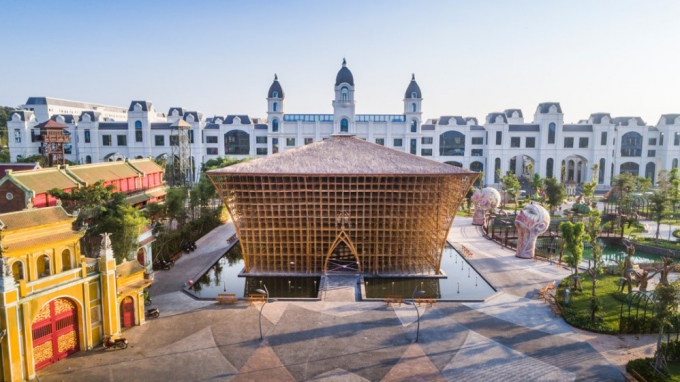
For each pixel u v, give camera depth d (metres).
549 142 131.50
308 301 44.75
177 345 34.88
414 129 130.75
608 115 131.25
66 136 74.19
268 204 51.41
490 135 131.50
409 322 39.59
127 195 68.88
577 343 35.50
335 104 125.75
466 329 38.12
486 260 60.47
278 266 55.38
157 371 30.95
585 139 131.88
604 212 89.62
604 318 39.50
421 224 53.03
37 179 52.03
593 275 46.56
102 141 132.38
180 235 65.75
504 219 85.25
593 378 30.36
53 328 31.72
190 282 48.69
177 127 107.31
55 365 31.50
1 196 49.16
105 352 33.50
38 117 153.25
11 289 27.75
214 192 81.62
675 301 31.00
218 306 43.22
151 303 43.81
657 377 29.23
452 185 51.50
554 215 91.44
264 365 31.89
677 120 126.50
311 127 130.25
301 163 50.88
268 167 49.97
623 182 90.75
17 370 28.42
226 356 33.16
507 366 31.92
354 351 34.09
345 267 55.75
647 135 131.50
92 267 34.12
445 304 44.03
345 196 51.31
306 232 53.09
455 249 66.50
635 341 35.84
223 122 136.12
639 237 72.50
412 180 50.84
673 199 78.00
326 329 38.03
